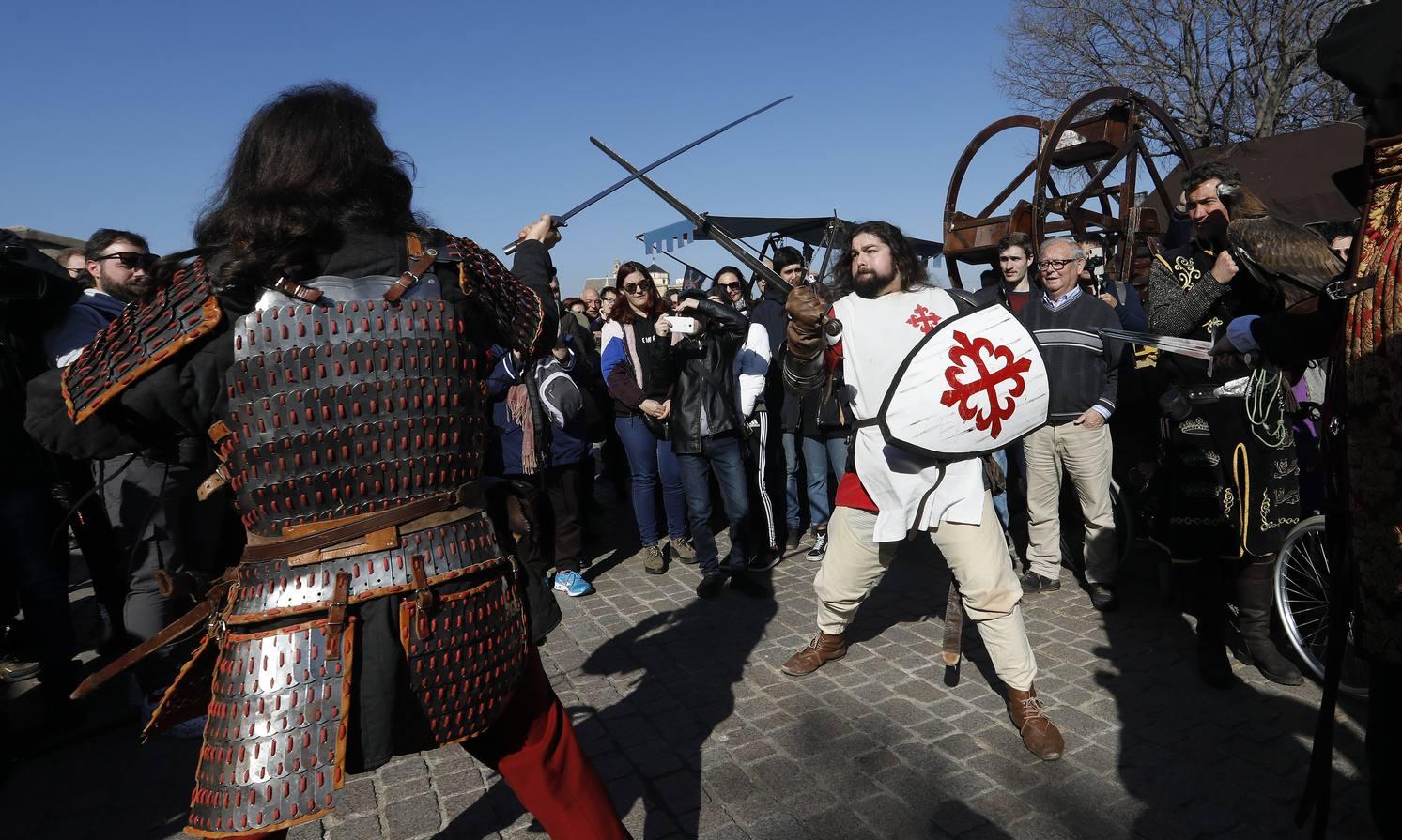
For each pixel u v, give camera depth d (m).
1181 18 14.11
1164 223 8.51
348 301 1.28
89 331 3.14
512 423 4.30
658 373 4.37
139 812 2.68
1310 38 13.21
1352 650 3.05
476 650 1.35
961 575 2.88
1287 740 2.78
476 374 1.43
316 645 1.24
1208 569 3.15
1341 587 1.53
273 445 1.25
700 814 2.52
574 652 3.84
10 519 3.08
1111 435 4.55
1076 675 3.33
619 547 5.74
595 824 1.61
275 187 1.34
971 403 2.74
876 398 2.88
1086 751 2.76
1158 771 2.62
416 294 1.34
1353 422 1.42
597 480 8.24
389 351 1.28
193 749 3.05
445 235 1.47
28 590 3.14
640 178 2.57
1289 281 2.36
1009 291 4.55
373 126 1.48
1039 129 5.88
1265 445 3.02
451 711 1.33
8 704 3.63
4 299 2.94
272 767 1.21
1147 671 3.33
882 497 2.93
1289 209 7.54
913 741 2.88
